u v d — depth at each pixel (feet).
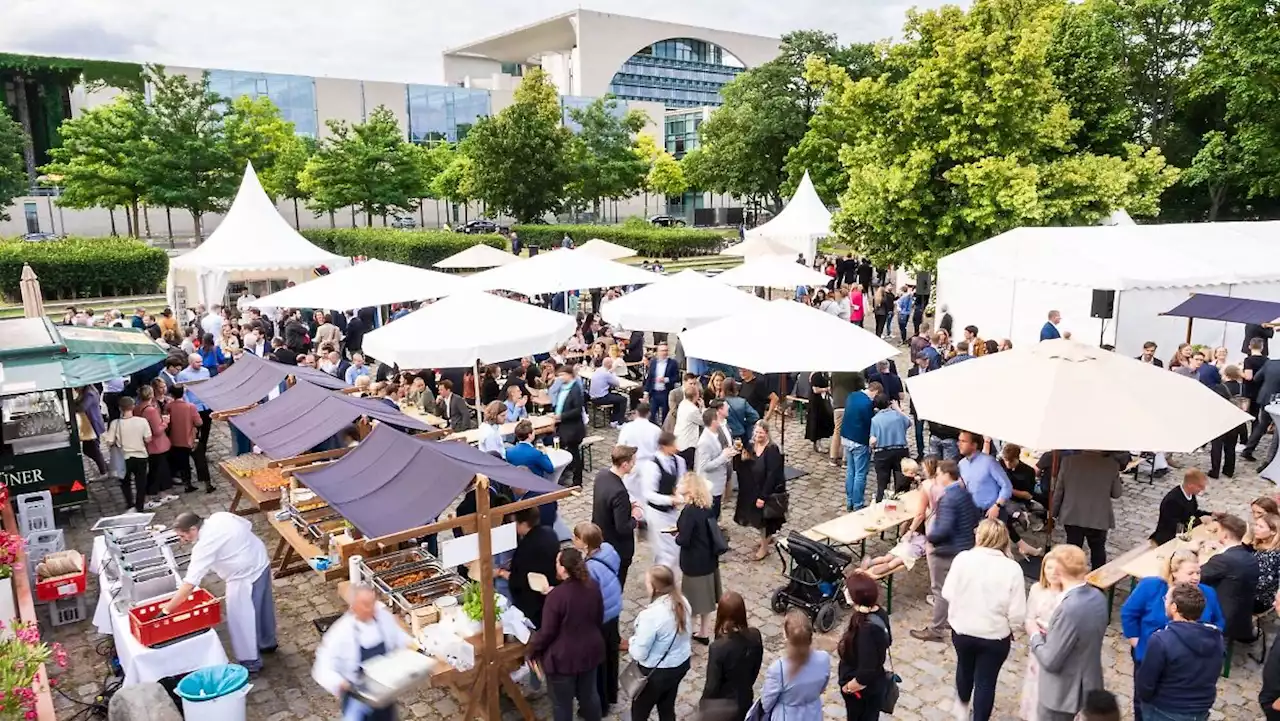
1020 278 56.08
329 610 27.32
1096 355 24.13
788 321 33.47
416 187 152.66
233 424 30.27
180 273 76.89
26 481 32.81
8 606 22.90
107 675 23.62
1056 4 77.87
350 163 146.41
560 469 33.88
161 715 18.10
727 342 33.24
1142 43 107.04
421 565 23.43
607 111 184.14
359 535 24.54
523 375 47.67
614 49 333.62
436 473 20.03
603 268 55.93
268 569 23.98
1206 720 16.35
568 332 40.32
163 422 37.32
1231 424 22.29
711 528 23.00
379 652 18.17
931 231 73.05
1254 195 98.12
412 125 241.96
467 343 35.47
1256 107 88.53
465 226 184.03
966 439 26.78
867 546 31.12
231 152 140.36
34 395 34.94
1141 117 111.34
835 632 25.08
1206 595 18.29
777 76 161.89
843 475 39.81
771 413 46.68
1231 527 21.63
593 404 48.14
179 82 136.15
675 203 265.13
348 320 67.97
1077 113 101.71
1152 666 16.17
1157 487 37.55
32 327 37.78
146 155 133.80
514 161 155.43
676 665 17.95
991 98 71.72
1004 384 23.88
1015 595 18.28
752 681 16.72
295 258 70.33
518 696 19.98
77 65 197.36
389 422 27.91
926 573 29.14
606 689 21.33
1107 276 50.42
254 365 36.09
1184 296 54.08
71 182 137.69
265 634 24.04
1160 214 114.01
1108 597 25.29
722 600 16.74
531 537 21.12
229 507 36.83
